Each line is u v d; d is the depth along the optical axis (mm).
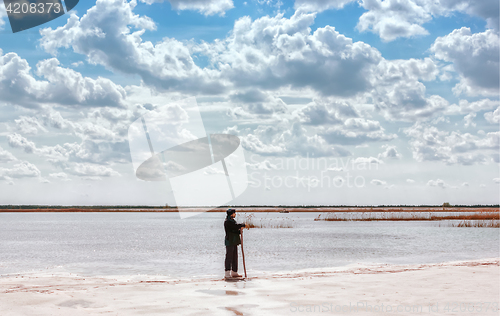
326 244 27812
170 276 14102
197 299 8289
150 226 62000
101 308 7461
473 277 10969
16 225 65938
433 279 10672
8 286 10617
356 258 19703
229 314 6922
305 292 8992
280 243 28688
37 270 16234
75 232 45500
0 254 22891
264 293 8930
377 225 56469
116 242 31266
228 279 11586
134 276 13984
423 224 58000
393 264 16922
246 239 32594
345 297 8359
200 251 24188
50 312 7051
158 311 7172
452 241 30203
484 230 43875
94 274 14797
